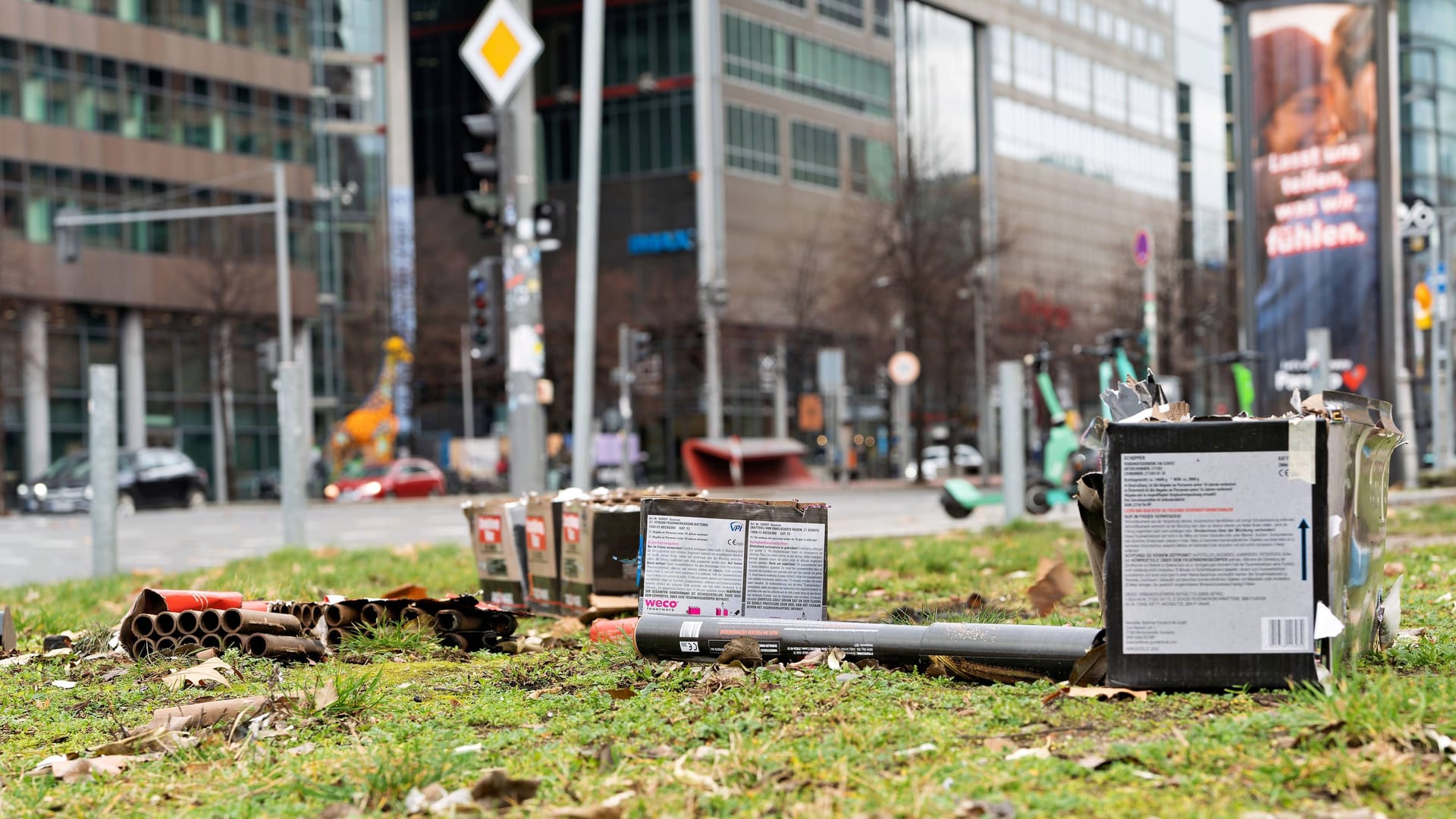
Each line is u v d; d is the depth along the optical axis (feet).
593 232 49.96
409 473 156.25
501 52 55.62
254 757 15.03
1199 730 13.51
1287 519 15.21
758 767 12.98
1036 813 11.23
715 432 198.08
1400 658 17.43
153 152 182.09
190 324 186.50
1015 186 276.00
